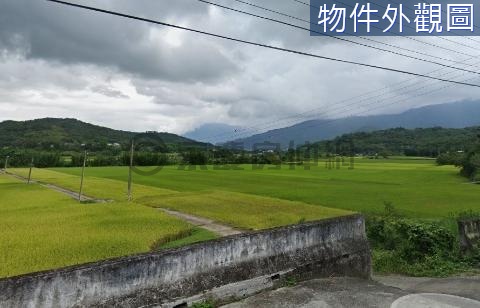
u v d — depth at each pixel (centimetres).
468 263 1081
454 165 7238
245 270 643
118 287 513
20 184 4819
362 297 640
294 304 600
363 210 2484
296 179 5453
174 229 1817
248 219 2180
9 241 1474
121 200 3186
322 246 777
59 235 1614
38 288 457
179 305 557
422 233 1206
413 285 879
